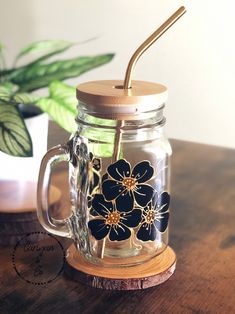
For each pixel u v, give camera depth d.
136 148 0.31
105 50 0.81
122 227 0.32
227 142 0.78
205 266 0.36
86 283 0.33
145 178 0.32
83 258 0.34
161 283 0.33
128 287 0.32
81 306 0.31
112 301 0.32
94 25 0.80
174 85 0.78
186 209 0.45
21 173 0.40
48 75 0.43
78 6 0.80
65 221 0.35
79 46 0.82
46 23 0.84
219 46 0.74
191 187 0.50
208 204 0.46
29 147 0.35
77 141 0.32
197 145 0.64
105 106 0.29
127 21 0.78
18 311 0.31
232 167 0.56
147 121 0.30
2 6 0.87
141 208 0.32
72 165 0.33
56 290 0.33
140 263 0.34
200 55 0.76
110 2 0.78
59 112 0.39
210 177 0.53
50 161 0.34
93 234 0.33
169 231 0.41
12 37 0.88
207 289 0.33
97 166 0.31
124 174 0.31
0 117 0.36
